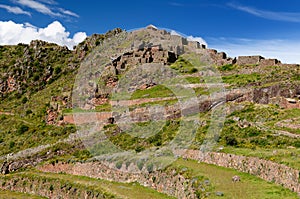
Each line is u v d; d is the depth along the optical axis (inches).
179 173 2092.8
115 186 2289.6
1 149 4094.5
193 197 1819.6
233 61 4685.0
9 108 5772.6
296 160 1877.5
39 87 6269.7
